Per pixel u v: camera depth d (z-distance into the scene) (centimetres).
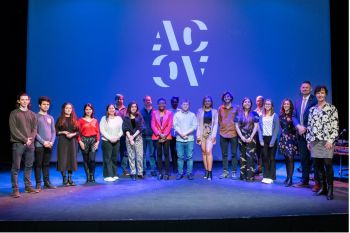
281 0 730
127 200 423
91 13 712
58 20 709
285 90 730
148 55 714
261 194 454
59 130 511
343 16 745
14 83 728
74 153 515
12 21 714
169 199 427
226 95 581
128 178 576
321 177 444
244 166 555
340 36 750
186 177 580
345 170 620
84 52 711
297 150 511
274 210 376
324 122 427
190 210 376
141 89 713
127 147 569
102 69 712
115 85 712
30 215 360
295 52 733
